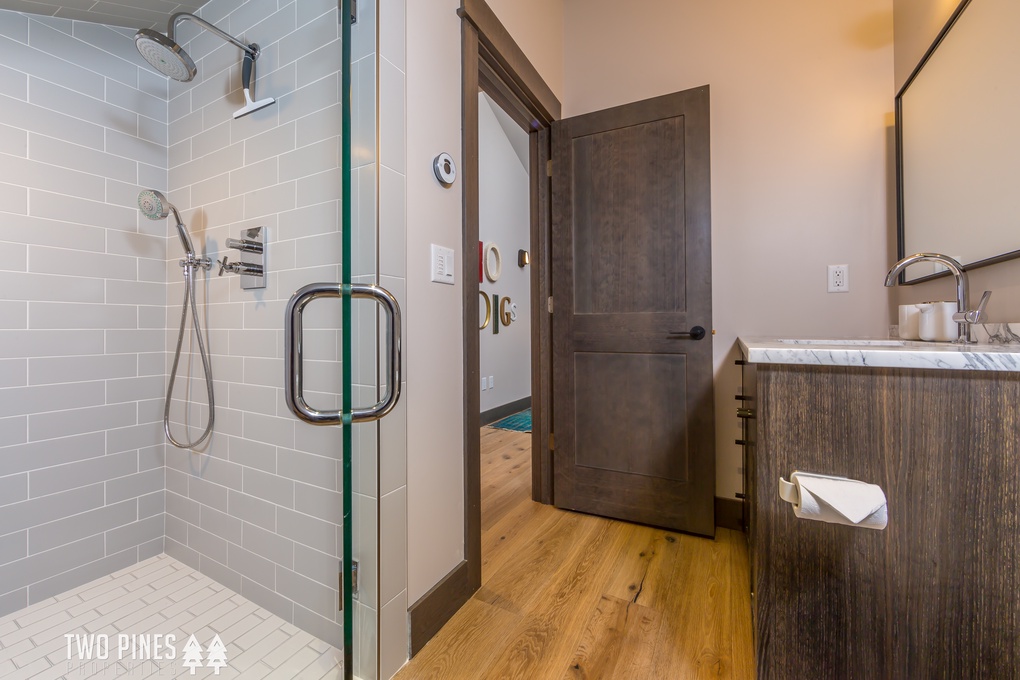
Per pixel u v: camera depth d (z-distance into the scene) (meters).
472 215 1.42
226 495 1.42
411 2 1.17
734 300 1.90
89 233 1.50
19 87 1.38
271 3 1.29
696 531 1.83
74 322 1.47
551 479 2.18
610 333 1.99
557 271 2.11
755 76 1.87
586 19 2.21
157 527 1.62
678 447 1.86
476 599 1.39
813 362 0.85
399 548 1.12
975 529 0.78
